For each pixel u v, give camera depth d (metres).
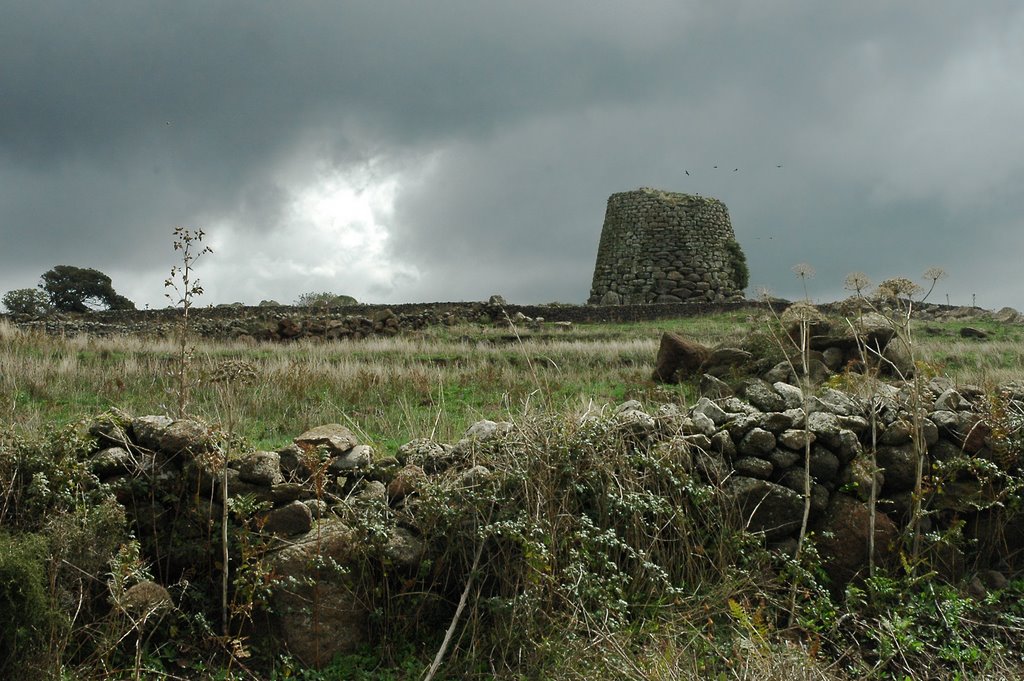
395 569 5.29
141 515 5.22
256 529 5.17
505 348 20.00
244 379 8.70
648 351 18.34
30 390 11.82
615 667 4.75
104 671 4.62
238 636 4.89
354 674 4.96
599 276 39.91
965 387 7.35
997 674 5.06
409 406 10.48
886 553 6.00
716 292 38.31
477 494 5.47
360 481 5.63
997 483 6.41
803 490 6.12
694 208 38.91
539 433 5.89
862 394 7.11
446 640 4.93
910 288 6.54
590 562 5.39
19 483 5.00
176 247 6.80
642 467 5.99
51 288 47.56
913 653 5.28
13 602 4.36
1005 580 6.15
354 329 25.06
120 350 18.09
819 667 4.87
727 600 5.47
